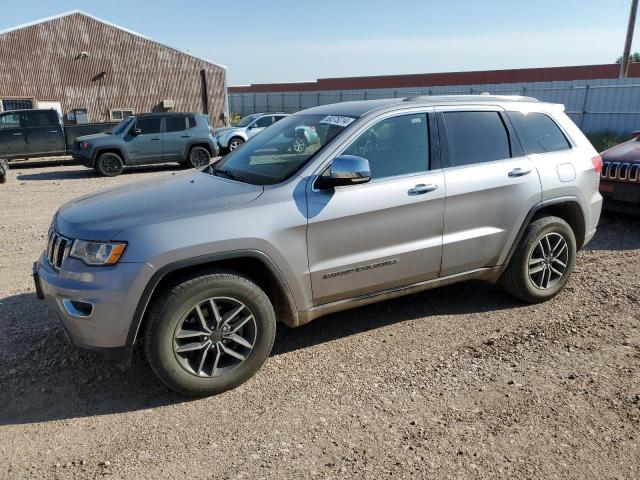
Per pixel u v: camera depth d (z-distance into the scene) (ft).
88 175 49.85
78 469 8.80
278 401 10.70
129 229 10.10
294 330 13.99
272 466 8.79
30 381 11.50
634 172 21.34
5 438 9.63
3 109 83.51
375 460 8.88
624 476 8.44
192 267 10.69
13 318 14.61
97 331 10.08
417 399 10.66
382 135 12.57
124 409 10.52
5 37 82.43
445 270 13.52
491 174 13.64
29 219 27.94
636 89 66.80
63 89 88.53
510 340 13.14
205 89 100.48
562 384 11.09
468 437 9.44
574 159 15.23
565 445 9.18
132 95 94.38
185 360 10.62
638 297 15.52
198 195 11.34
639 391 10.77
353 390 11.05
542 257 14.94
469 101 14.05
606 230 23.08
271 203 11.09
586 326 13.79
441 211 12.98
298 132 13.24
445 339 13.28
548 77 138.41
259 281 11.84
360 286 12.37
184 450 9.25
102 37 90.17
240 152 14.42
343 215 11.69
